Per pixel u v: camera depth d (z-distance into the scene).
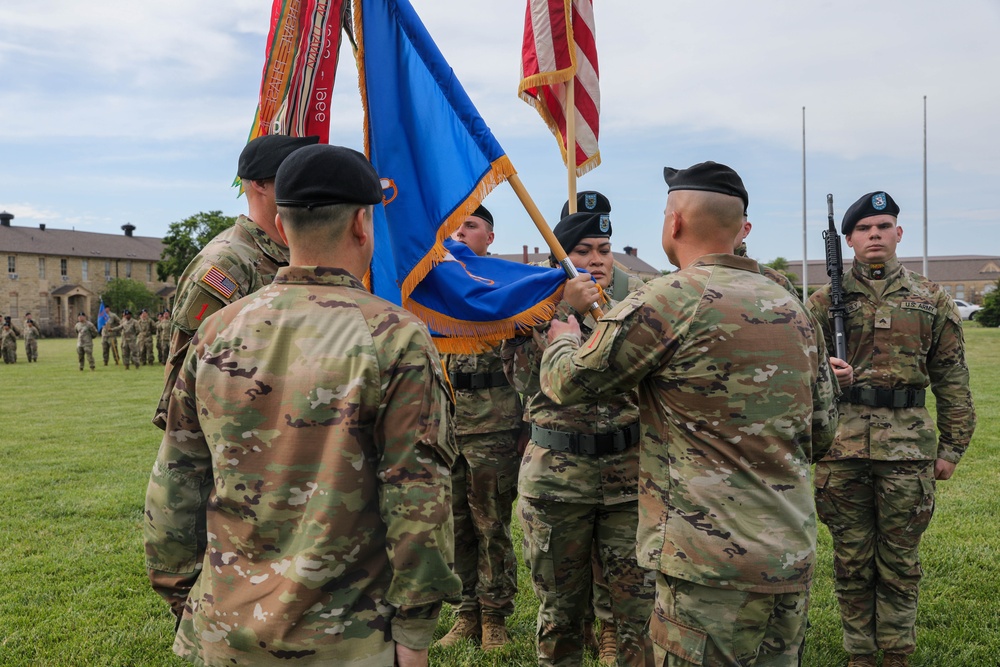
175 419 1.97
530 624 4.37
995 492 6.68
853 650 3.83
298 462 1.81
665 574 2.35
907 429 3.82
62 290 72.00
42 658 3.90
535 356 3.38
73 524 6.20
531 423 3.39
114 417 12.10
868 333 3.92
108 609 4.51
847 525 3.88
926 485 3.80
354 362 1.83
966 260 82.88
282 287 1.95
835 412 2.56
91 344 22.31
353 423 1.80
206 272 2.44
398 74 3.12
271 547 1.83
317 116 3.08
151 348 24.33
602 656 3.99
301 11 3.04
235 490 1.84
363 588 1.82
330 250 1.98
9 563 5.27
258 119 3.06
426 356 1.89
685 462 2.32
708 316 2.29
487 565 4.18
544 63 3.40
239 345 1.89
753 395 2.26
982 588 4.59
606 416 3.21
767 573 2.20
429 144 3.12
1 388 16.78
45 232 75.50
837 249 3.98
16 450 9.32
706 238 2.47
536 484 3.26
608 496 3.20
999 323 36.66
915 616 3.80
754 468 2.26
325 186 1.94
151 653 3.97
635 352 2.34
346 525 1.79
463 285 3.25
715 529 2.24
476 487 4.19
